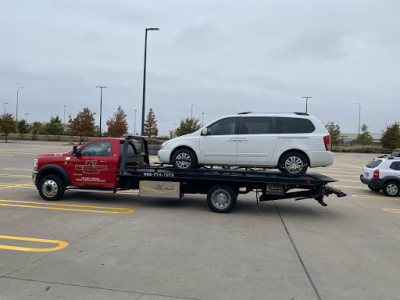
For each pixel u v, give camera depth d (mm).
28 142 53531
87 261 4426
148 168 8391
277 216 7703
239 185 7949
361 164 28984
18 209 7656
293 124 7957
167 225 6473
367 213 8406
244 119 8219
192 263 4445
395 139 53062
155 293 3537
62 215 7109
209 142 8258
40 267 4184
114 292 3539
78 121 51969
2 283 3711
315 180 7402
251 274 4125
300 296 3559
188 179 8125
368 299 3533
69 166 8539
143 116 20844
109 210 7797
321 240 5758
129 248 5000
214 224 6684
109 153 8453
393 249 5348
